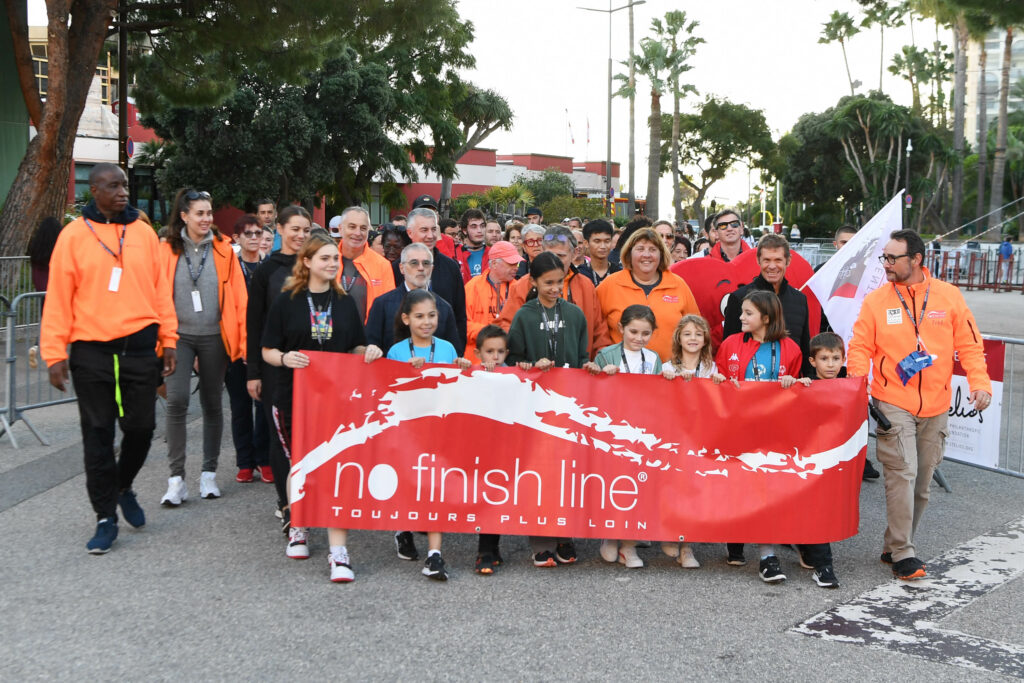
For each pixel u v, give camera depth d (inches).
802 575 207.2
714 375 206.5
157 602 181.3
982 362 211.6
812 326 262.7
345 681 150.3
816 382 206.4
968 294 1136.8
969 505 264.2
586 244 303.7
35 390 358.3
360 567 204.7
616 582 199.0
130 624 170.7
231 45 757.9
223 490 262.5
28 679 149.0
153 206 1397.6
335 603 182.9
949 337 211.2
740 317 230.7
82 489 257.1
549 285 216.1
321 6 692.1
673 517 205.9
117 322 208.2
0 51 880.3
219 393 255.1
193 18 733.3
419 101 1491.1
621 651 163.2
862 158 2571.4
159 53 813.9
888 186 2488.9
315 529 231.6
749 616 181.0
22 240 632.4
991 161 2447.1
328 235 212.1
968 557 219.1
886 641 169.9
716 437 207.0
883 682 152.9
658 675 154.0
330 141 1312.7
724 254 308.7
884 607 187.2
